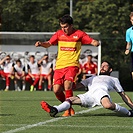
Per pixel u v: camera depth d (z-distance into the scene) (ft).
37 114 91.71
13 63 209.05
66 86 89.35
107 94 86.07
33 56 208.33
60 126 74.18
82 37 90.07
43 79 206.90
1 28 296.30
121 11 293.43
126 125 76.07
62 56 90.43
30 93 172.55
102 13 295.28
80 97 86.48
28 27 298.15
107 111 98.17
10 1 295.07
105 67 90.38
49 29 295.69
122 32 296.30
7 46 213.46
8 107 107.76
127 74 276.62
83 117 86.48
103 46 282.97
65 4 298.97
